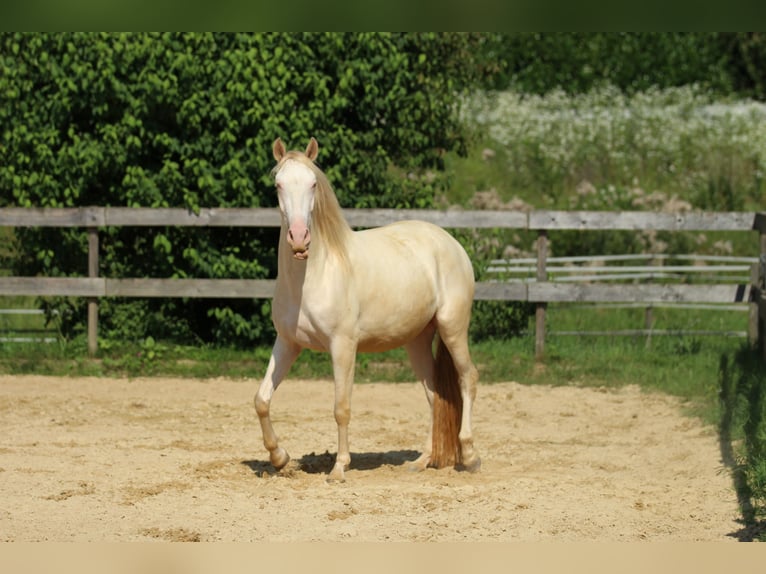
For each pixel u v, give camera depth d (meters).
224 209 13.70
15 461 8.80
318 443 9.96
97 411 11.25
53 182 13.97
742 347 13.79
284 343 8.37
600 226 13.93
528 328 15.42
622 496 7.95
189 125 13.75
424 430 10.66
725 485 8.29
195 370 13.35
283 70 13.65
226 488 8.10
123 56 13.41
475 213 13.89
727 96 29.39
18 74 13.62
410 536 6.86
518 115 24.03
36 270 15.04
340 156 14.16
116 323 14.43
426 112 14.65
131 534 6.81
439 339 8.97
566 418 11.13
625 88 29.17
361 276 8.15
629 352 14.16
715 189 21.25
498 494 7.96
